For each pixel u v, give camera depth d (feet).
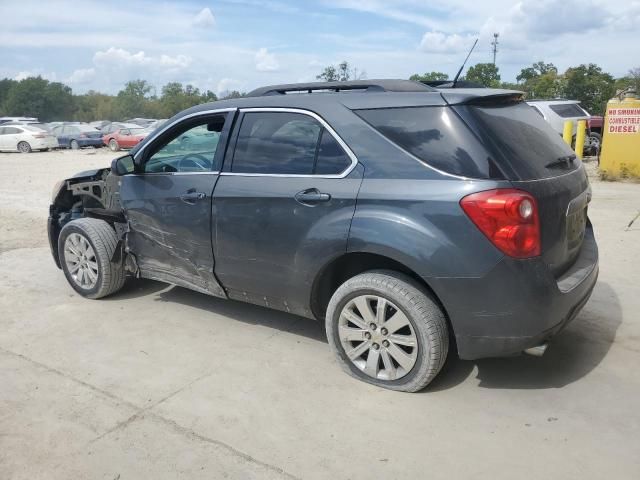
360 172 11.23
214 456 9.64
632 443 9.71
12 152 91.86
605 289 17.12
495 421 10.45
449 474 9.07
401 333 11.34
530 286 10.03
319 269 11.83
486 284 10.07
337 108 11.84
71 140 97.25
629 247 21.54
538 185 10.28
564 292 10.49
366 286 11.31
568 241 11.31
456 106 10.64
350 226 11.14
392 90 11.65
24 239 25.41
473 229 10.01
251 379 12.19
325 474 9.14
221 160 13.56
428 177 10.50
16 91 306.35
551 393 11.35
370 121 11.39
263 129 12.96
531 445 9.73
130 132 91.35
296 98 12.62
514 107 11.87
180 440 10.09
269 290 13.04
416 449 9.70
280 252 12.44
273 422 10.58
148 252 15.60
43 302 16.97
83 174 18.84
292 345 13.83
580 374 12.08
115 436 10.23
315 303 12.57
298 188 11.97
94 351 13.66
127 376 12.42
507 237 9.84
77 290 17.30
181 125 14.69
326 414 10.80
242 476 9.13
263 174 12.72
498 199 9.80
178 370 12.66
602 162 40.70
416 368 11.11
